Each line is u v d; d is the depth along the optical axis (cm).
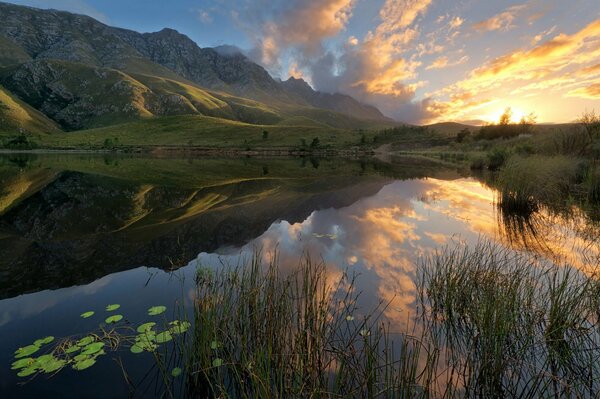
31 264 871
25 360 459
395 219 1380
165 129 15700
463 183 2559
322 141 12888
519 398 401
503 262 826
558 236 1057
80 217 1442
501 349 449
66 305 635
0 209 1594
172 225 1305
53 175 3191
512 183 1508
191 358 446
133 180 2867
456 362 459
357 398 380
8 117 14800
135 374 441
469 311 583
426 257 894
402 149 10950
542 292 650
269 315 492
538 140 2681
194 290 698
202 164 5278
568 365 456
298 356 432
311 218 1417
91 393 406
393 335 522
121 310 613
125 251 981
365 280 741
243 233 1179
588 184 1516
